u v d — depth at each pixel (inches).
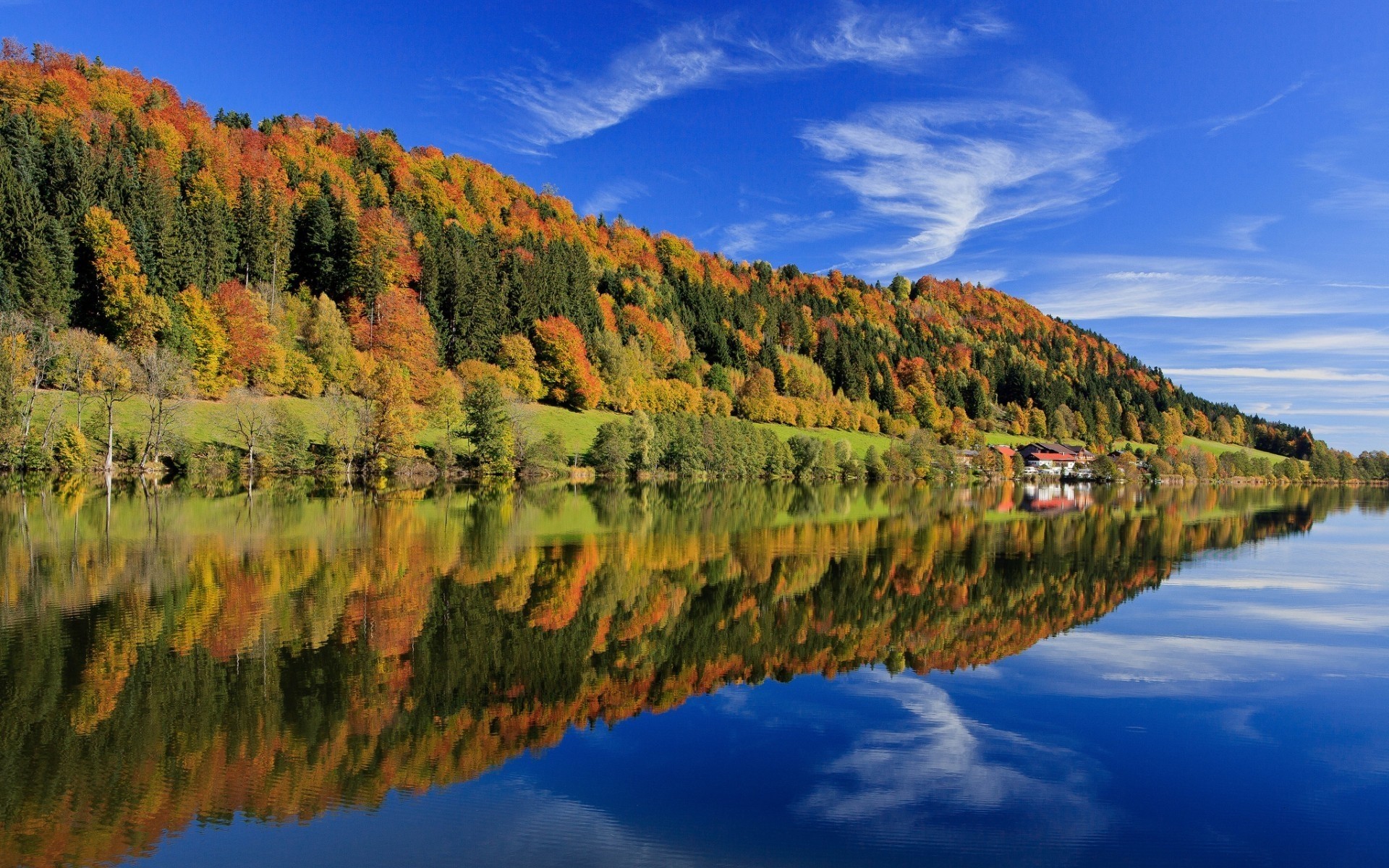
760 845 456.4
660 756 577.3
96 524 1553.9
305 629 858.1
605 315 5290.4
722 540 1675.7
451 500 2333.9
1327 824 499.5
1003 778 553.9
